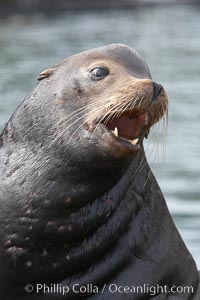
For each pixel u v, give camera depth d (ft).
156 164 138.10
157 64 286.05
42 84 59.26
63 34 374.02
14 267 57.57
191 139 159.53
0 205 57.57
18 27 405.59
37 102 58.59
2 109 191.83
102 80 57.11
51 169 56.54
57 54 304.91
